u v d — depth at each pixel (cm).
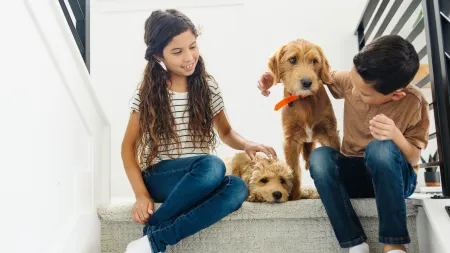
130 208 136
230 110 258
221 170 128
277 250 129
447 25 126
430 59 130
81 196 129
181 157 142
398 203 112
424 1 133
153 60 148
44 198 108
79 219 126
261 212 128
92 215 134
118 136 261
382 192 113
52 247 111
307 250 129
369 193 142
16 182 96
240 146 148
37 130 106
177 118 146
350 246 119
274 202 135
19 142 98
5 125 92
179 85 151
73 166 126
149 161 141
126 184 255
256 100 258
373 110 137
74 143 128
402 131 130
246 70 261
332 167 126
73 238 120
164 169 136
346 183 141
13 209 94
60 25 119
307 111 158
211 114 149
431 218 112
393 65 116
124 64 267
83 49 153
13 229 94
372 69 118
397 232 111
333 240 129
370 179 140
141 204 129
